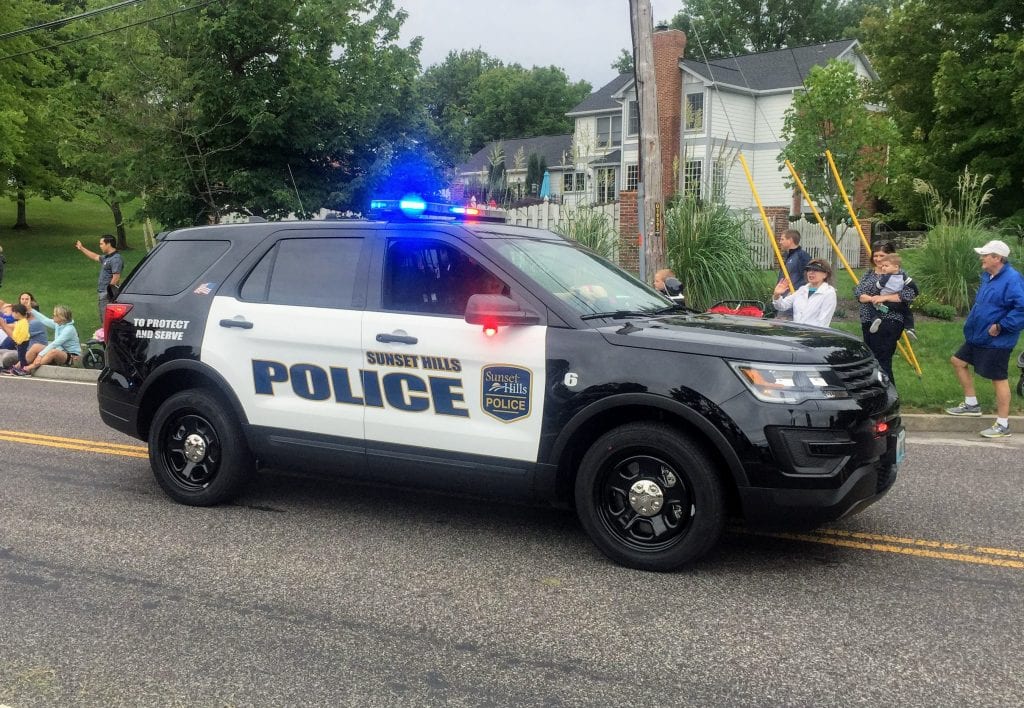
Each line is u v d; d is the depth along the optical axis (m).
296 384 5.34
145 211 16.97
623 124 37.72
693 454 4.34
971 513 5.66
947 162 26.61
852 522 5.45
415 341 4.95
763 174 35.03
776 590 4.32
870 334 9.13
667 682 3.38
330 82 16.88
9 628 3.88
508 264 4.89
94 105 16.05
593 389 4.51
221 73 15.77
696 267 13.29
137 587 4.37
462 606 4.13
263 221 5.82
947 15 26.67
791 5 62.38
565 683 3.38
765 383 4.25
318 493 6.16
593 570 4.60
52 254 31.11
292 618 4.00
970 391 8.55
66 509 5.73
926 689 3.32
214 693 3.30
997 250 8.03
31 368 12.74
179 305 5.80
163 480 5.86
